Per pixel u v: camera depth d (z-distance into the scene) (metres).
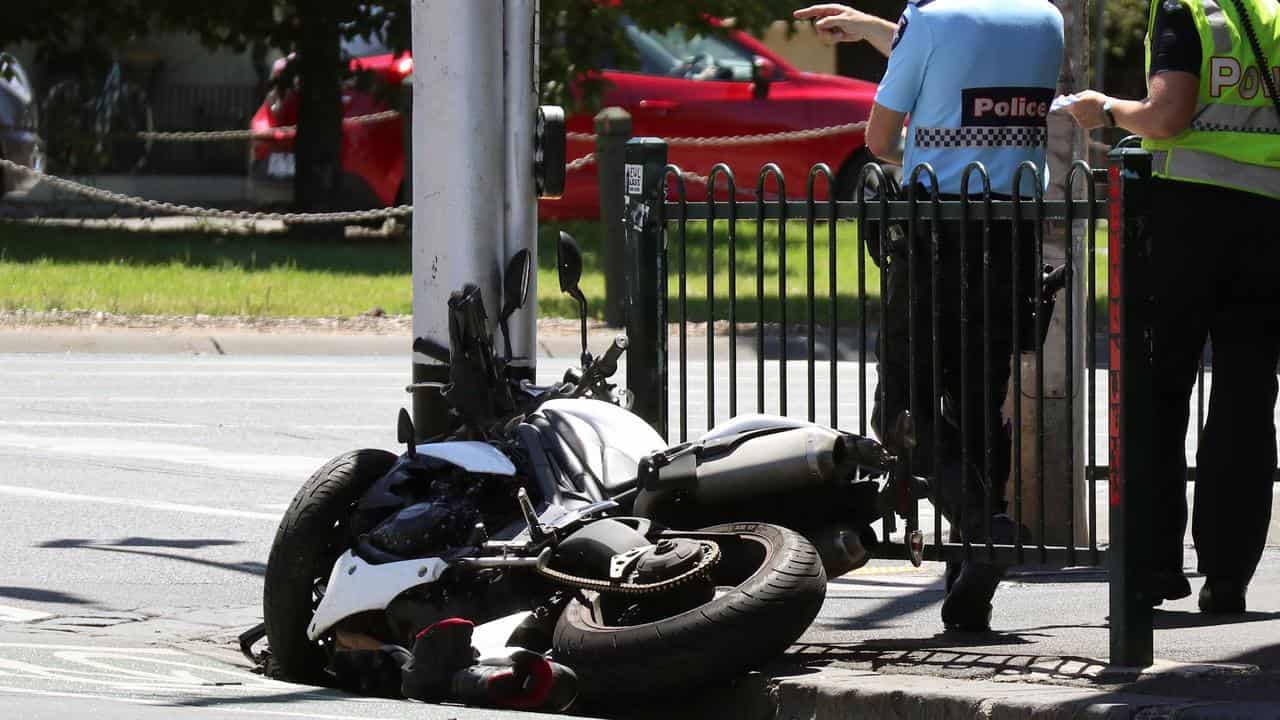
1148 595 21.41
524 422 24.14
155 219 98.50
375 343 60.84
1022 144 25.27
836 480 22.03
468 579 22.61
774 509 22.89
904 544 24.16
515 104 28.61
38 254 77.81
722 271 73.00
